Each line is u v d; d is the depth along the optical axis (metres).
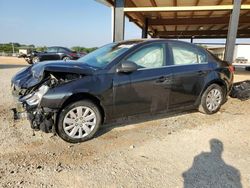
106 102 3.63
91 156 3.13
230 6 7.59
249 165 2.97
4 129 3.90
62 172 2.72
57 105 3.27
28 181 2.52
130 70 3.66
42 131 3.56
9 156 3.05
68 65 3.70
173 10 7.88
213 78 4.83
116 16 7.92
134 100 3.89
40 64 4.10
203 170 2.84
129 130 4.05
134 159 3.06
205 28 17.45
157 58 4.17
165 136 3.83
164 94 4.20
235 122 4.59
